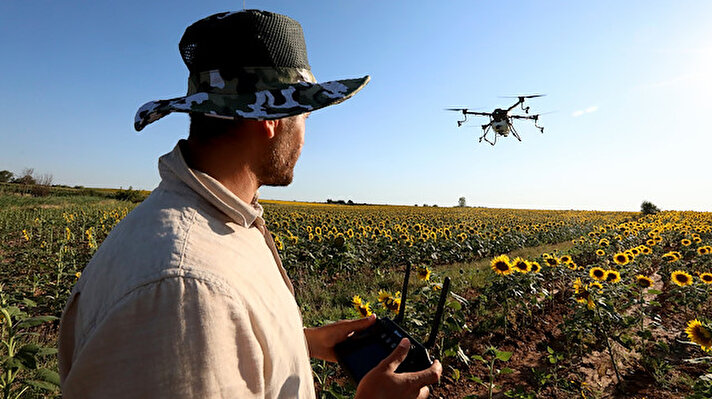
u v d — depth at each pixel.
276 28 1.12
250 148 1.11
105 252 0.96
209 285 0.82
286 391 1.00
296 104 1.06
